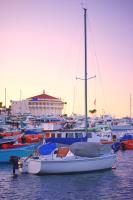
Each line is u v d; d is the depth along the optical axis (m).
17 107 181.50
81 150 38.47
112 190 31.16
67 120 115.44
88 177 36.88
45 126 84.75
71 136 55.72
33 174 38.00
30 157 39.12
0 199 28.12
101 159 39.81
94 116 127.25
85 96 52.16
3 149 48.59
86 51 52.94
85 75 52.69
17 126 96.00
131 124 115.94
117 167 44.06
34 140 64.44
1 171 41.81
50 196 29.08
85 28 53.47
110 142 63.62
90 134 55.75
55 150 38.94
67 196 29.06
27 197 28.77
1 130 83.81
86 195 29.36
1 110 151.75
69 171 37.97
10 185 33.34
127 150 68.00
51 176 37.22
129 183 34.12
